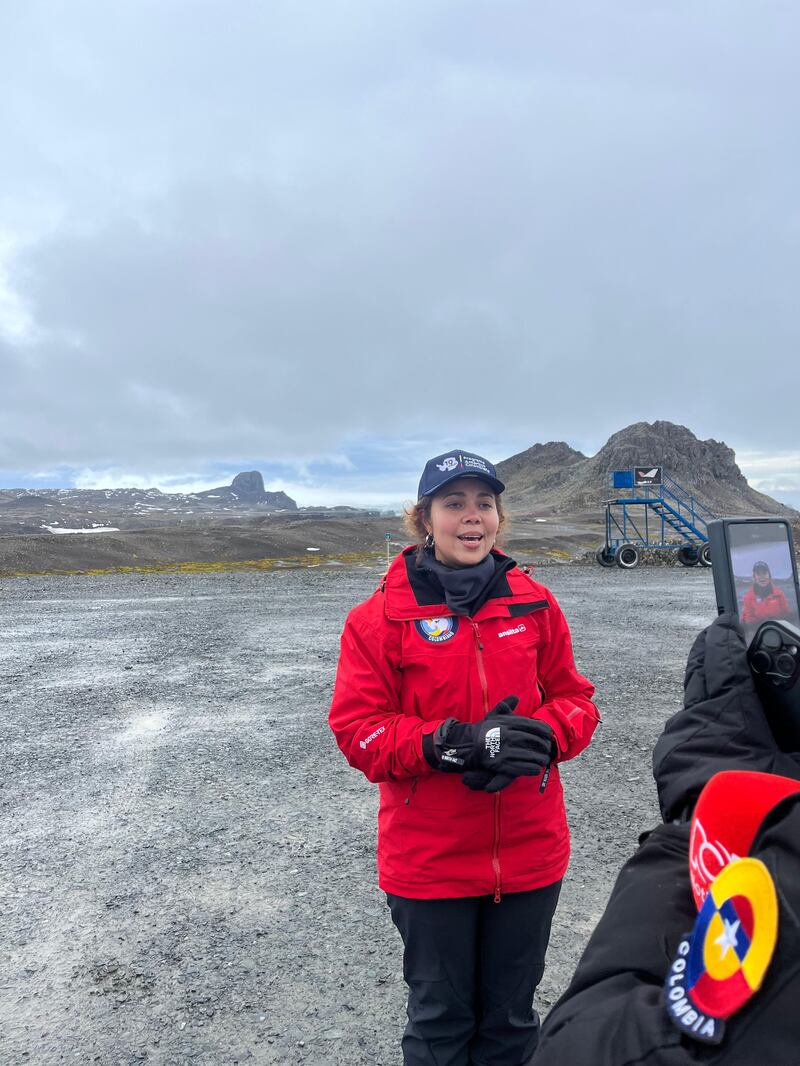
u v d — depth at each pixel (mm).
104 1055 2609
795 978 526
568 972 3080
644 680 8555
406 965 2098
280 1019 2783
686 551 29234
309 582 21891
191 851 4285
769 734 1012
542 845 2039
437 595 2033
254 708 7652
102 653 10914
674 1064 582
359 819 4707
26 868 4098
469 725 1782
